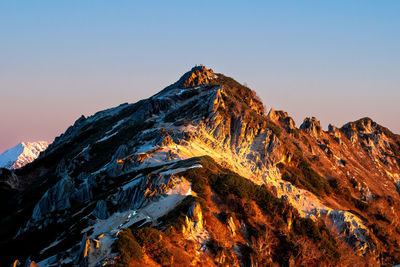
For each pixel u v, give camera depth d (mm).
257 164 148000
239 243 92125
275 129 175000
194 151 140625
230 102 173750
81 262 73500
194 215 89625
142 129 176125
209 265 80375
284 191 140125
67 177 132000
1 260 98375
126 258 71562
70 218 107938
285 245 98562
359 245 121000
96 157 183375
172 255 77562
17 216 144375
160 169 121562
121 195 103125
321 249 105062
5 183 190875
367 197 185625
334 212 131875
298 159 164125
